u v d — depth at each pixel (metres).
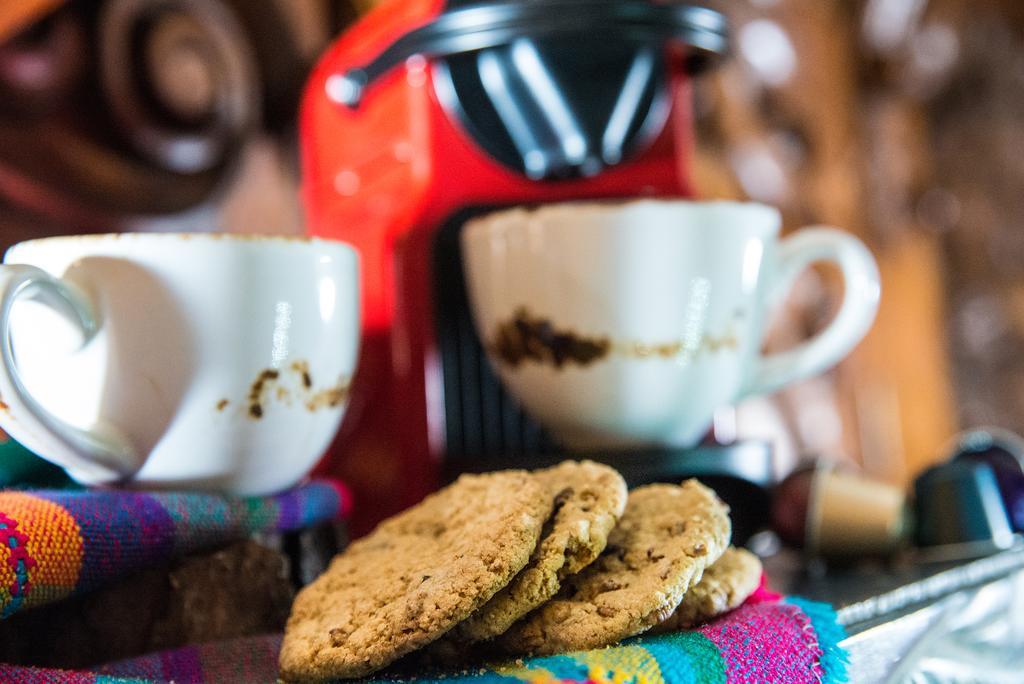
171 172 0.51
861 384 0.91
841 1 0.92
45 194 0.47
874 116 0.96
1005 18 1.09
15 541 0.28
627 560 0.30
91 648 0.31
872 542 0.41
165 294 0.31
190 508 0.32
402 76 0.41
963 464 0.44
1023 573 0.42
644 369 0.38
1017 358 1.09
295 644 0.29
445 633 0.28
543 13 0.38
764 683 0.28
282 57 0.56
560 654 0.28
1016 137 1.10
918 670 0.35
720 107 0.78
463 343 0.42
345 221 0.46
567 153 0.41
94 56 0.48
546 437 0.42
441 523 0.32
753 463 0.39
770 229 0.39
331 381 0.34
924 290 1.01
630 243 0.37
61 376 0.31
